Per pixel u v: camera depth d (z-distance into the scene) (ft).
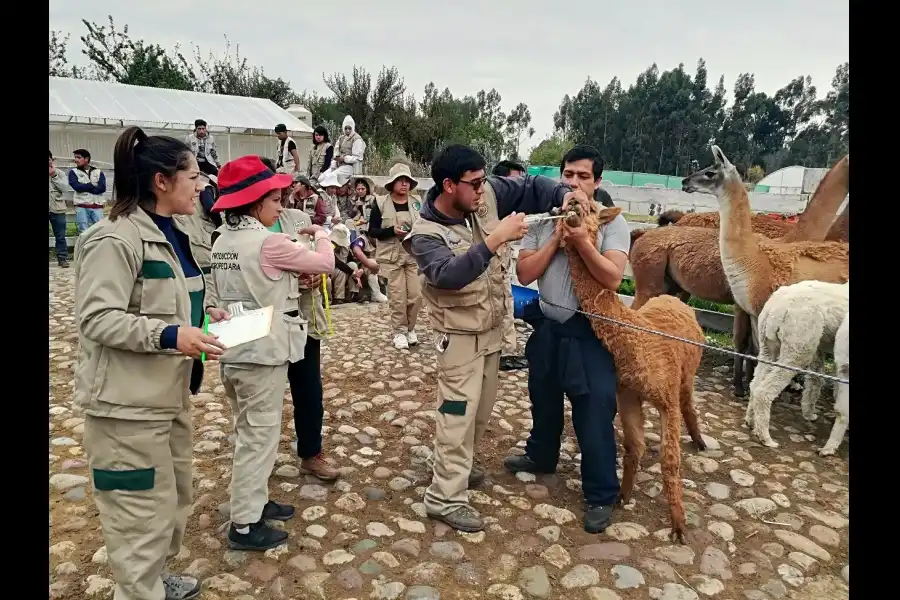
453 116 105.91
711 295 21.30
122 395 7.82
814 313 15.37
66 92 59.98
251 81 107.24
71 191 49.26
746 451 15.56
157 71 99.55
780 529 12.03
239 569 10.27
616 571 10.46
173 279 8.29
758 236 19.85
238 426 10.69
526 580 10.21
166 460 8.33
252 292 10.53
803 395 17.58
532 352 13.28
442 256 11.01
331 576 10.18
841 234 21.02
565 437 16.19
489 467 14.46
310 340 12.71
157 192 8.45
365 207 37.60
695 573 10.59
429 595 9.70
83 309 7.60
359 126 97.35
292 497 12.66
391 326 27.04
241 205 10.52
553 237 11.85
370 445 15.40
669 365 11.60
